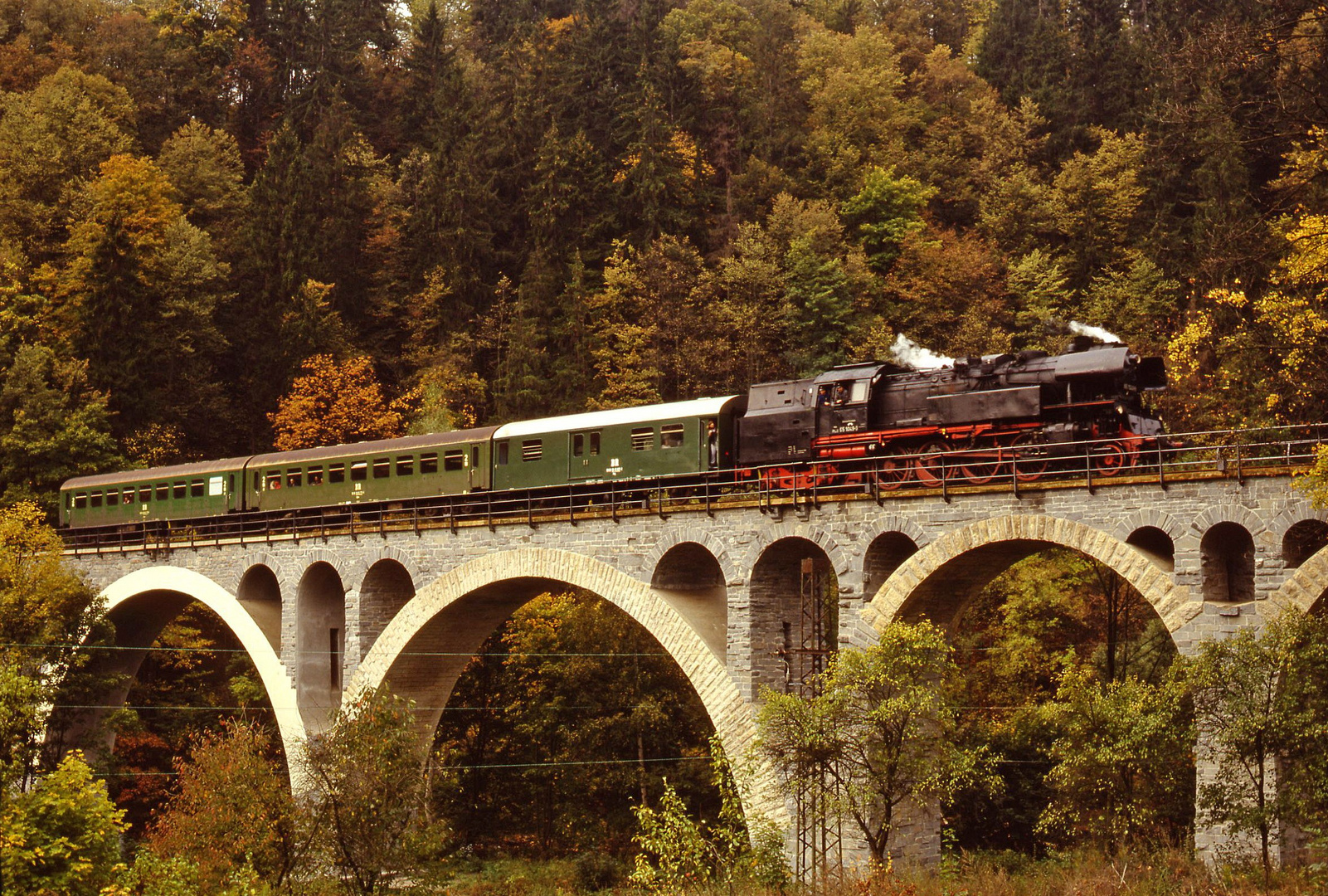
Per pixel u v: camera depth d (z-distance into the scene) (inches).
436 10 4566.9
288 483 2279.8
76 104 3469.5
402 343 3540.8
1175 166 3154.5
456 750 2363.4
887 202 3486.7
